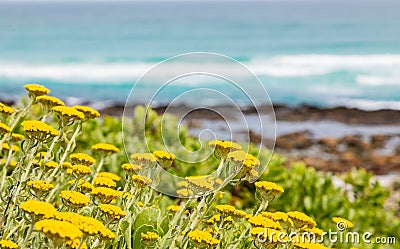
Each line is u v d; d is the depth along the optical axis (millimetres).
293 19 40969
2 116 3619
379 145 14828
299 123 17391
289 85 23328
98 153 3756
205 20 41000
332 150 14289
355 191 6254
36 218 2467
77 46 29609
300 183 5766
